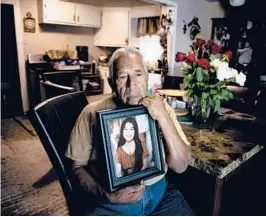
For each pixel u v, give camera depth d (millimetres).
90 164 974
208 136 1283
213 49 1509
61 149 1051
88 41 5242
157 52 4867
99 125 793
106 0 4391
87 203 1028
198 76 1440
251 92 2271
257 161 1479
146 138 873
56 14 4305
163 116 878
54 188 2168
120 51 923
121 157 816
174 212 1021
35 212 1843
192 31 4254
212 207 1086
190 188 1175
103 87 5199
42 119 997
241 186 1402
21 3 4125
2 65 4277
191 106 1600
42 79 3863
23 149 2955
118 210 962
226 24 4105
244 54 3982
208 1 4367
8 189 2127
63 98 1259
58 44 4758
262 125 1493
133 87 889
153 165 886
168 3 3703
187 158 947
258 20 3715
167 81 3219
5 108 4312
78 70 4473
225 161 989
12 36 4152
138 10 4797
